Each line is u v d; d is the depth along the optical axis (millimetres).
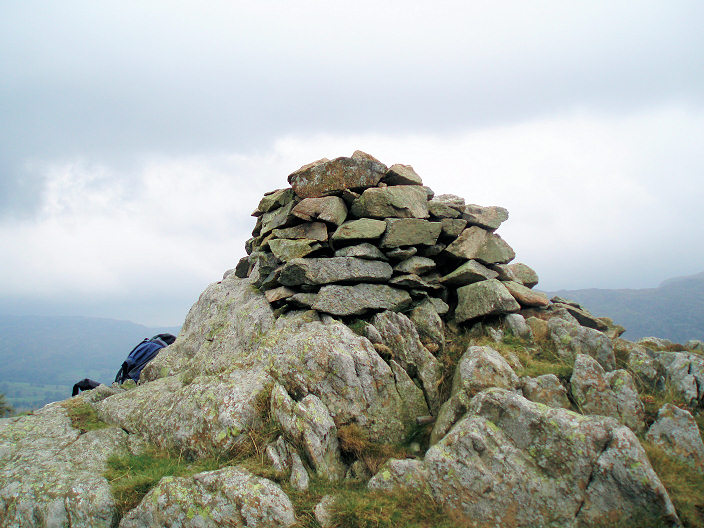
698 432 2166
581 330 2670
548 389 2348
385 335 2723
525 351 2678
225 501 2053
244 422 2377
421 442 2389
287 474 2193
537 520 1982
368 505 2049
